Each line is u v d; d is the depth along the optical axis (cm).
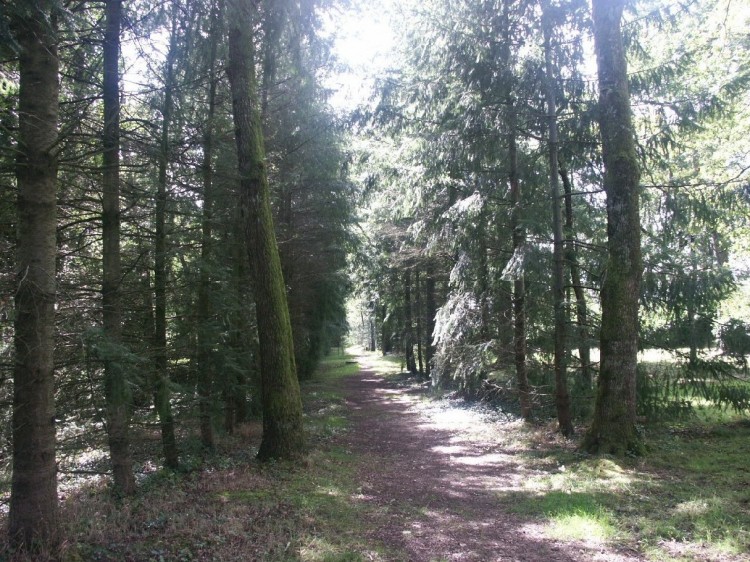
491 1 984
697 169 1305
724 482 640
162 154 587
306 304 1553
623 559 438
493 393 1480
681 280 947
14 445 425
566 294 1120
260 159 849
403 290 2664
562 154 1055
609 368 834
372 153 1317
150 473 743
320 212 1362
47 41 440
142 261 716
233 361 816
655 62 1045
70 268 668
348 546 485
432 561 457
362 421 1461
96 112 668
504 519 581
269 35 862
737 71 1044
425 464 911
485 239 1145
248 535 499
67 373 541
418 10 1022
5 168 439
